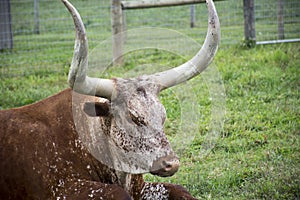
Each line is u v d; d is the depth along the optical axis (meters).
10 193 4.98
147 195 5.59
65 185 4.95
